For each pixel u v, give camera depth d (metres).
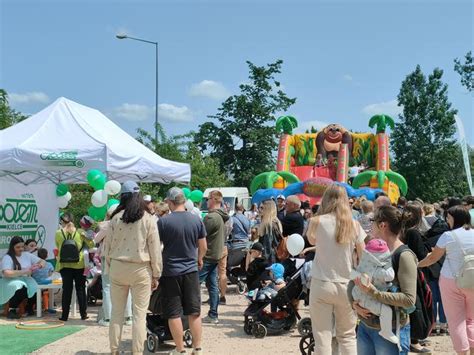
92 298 10.81
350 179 24.67
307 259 8.09
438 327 8.17
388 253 4.06
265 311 8.13
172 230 6.55
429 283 7.95
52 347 7.48
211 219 8.90
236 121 47.81
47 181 12.59
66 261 9.14
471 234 5.68
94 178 9.36
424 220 8.26
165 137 30.05
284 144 26.41
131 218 6.41
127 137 11.61
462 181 52.88
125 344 7.71
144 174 10.77
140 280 6.49
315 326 5.19
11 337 8.08
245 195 28.41
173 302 6.56
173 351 6.68
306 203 13.45
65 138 9.84
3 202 10.84
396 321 4.02
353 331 5.20
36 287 9.77
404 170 53.78
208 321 9.02
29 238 11.80
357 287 4.13
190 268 6.61
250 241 12.46
